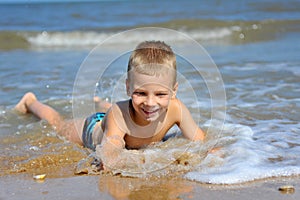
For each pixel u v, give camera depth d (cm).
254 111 477
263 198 269
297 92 562
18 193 282
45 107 491
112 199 271
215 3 2383
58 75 718
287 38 1329
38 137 416
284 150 354
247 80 642
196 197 272
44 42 1311
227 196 273
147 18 1764
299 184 290
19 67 809
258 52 982
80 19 1761
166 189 286
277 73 691
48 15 1881
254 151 349
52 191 285
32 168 335
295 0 2283
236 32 1473
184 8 2147
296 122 438
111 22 1672
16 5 2609
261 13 1892
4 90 616
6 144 394
